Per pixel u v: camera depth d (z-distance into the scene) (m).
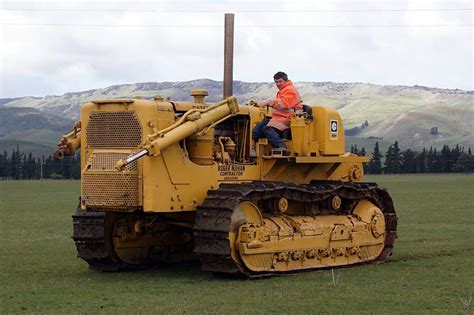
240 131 20.34
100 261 19.61
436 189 76.38
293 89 20.70
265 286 17.02
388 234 22.11
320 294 15.94
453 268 19.94
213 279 18.12
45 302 15.29
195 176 18.67
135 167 17.80
